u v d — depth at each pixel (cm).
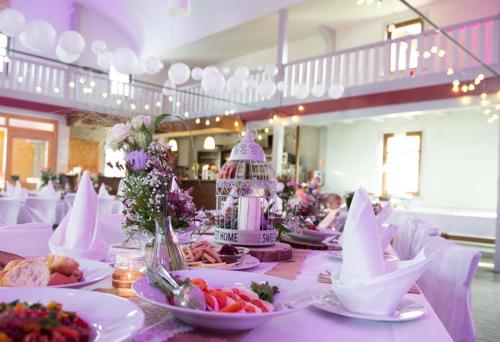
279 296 95
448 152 1049
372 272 98
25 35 411
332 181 1278
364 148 1215
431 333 85
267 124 1067
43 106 1141
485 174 987
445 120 1056
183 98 1272
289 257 171
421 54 804
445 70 777
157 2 1322
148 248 124
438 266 188
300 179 1244
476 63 845
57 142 1180
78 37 439
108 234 224
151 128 137
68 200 696
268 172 190
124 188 133
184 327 79
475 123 1007
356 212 104
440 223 955
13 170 1123
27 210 604
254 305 85
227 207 181
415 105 809
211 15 1187
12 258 116
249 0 1087
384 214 216
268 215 188
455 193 1032
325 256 181
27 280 93
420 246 263
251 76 1095
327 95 943
